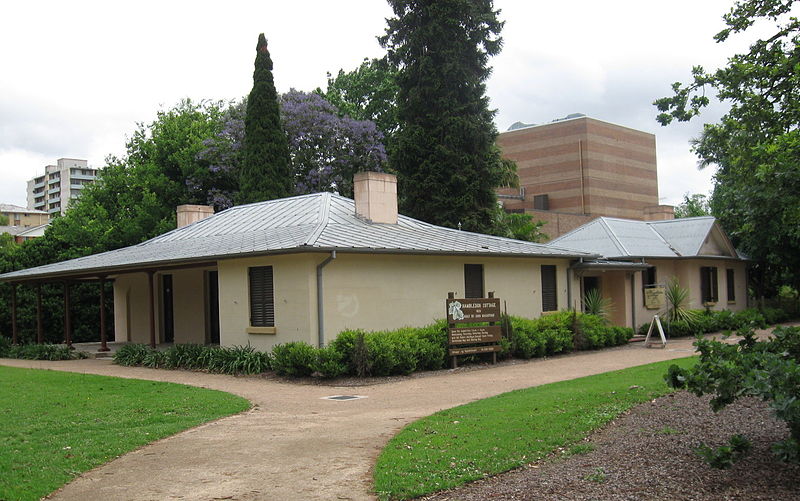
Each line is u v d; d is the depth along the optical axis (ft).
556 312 73.20
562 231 184.96
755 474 22.97
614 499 21.06
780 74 43.45
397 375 52.08
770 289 121.39
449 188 104.58
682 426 29.71
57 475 25.23
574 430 29.35
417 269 61.87
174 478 25.09
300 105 129.70
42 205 535.60
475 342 57.62
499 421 31.35
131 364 64.75
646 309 92.17
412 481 23.18
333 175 130.62
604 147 246.47
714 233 102.99
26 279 79.97
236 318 60.13
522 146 254.68
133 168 134.72
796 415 19.85
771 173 42.11
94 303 98.68
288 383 49.75
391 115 143.13
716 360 23.40
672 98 46.93
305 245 51.96
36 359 74.74
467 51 107.04
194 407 38.65
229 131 130.82
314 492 22.97
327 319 54.44
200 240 73.46
